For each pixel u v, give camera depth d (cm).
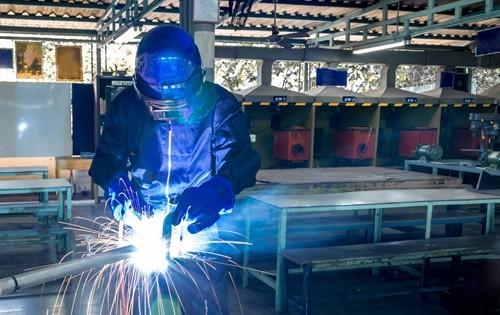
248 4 546
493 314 392
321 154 947
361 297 392
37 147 863
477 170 612
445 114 1022
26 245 551
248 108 885
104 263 126
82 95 877
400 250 389
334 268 360
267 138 904
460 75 1053
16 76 874
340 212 643
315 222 455
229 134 159
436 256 391
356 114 959
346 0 779
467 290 426
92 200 791
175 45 136
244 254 438
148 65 136
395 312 398
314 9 812
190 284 163
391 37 739
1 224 564
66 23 843
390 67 988
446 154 1033
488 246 409
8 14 770
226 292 174
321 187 478
